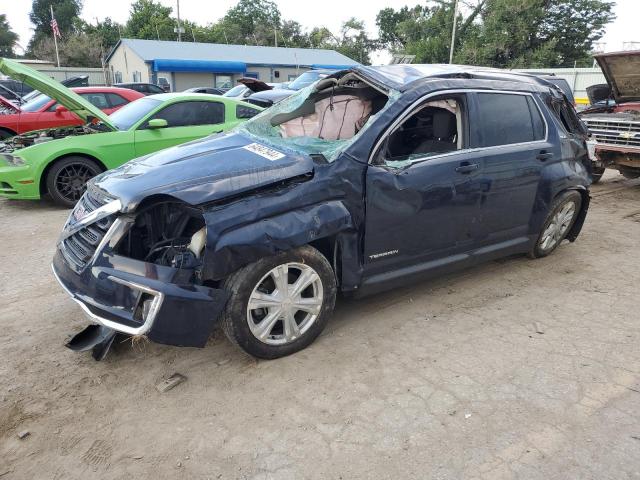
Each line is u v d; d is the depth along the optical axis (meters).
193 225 3.29
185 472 2.39
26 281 4.57
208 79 33.59
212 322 2.86
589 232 6.05
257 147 3.54
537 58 32.94
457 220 3.89
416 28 43.88
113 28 59.88
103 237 2.95
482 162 3.92
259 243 2.86
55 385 3.04
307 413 2.78
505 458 2.45
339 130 4.49
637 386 3.01
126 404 2.87
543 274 4.73
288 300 3.16
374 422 2.71
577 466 2.40
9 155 6.68
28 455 2.51
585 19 33.91
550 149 4.49
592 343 3.49
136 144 7.25
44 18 75.19
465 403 2.85
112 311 2.83
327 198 3.17
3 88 14.35
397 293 4.30
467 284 4.49
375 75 3.83
